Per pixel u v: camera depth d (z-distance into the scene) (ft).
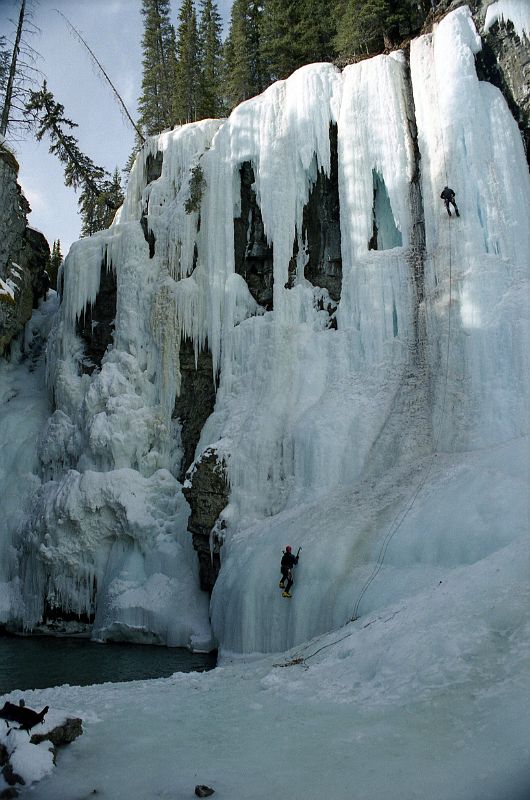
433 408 56.39
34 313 111.75
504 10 63.00
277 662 39.93
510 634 29.04
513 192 58.70
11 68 105.09
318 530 51.13
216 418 72.84
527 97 61.41
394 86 70.13
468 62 62.64
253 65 118.52
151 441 79.41
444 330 57.77
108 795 20.56
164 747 24.77
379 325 65.16
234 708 29.73
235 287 78.28
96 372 88.48
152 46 134.72
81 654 60.49
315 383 67.67
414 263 64.54
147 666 54.08
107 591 70.54
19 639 71.72
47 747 23.49
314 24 103.24
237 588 51.65
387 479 54.24
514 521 39.47
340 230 73.97
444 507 44.60
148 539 71.97
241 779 21.09
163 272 84.38
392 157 68.44
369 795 18.99
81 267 92.22
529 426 49.16
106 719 29.09
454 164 61.05
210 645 59.72
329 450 60.34
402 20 85.87
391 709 26.09
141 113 132.46
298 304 73.00
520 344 51.39
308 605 46.14
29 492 86.33
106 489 74.28
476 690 25.59
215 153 82.43
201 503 65.16
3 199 94.43
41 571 76.02
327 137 74.23
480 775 19.31
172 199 88.94
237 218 80.69
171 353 80.33
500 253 57.52
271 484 63.77
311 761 22.12
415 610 34.68
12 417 95.04
